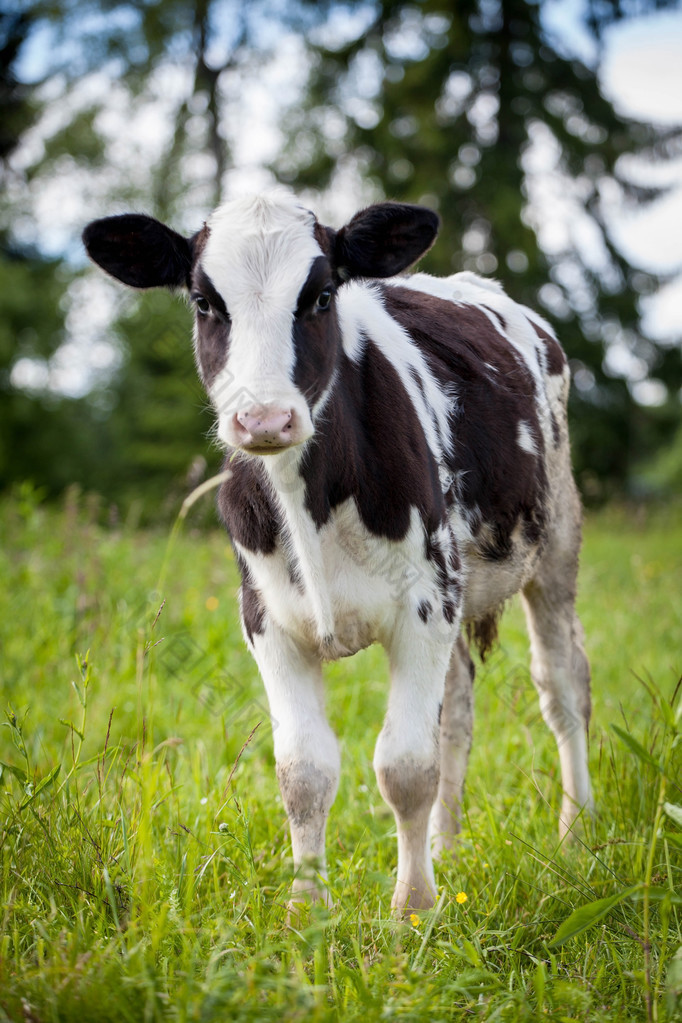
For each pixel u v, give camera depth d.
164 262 3.06
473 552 3.52
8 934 2.48
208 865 2.85
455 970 2.43
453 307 3.88
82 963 2.19
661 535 11.49
